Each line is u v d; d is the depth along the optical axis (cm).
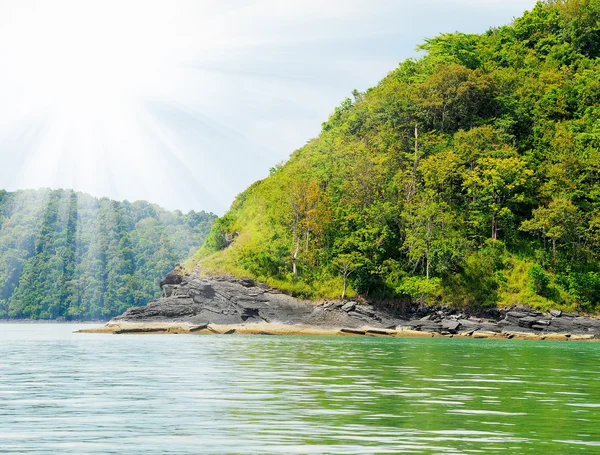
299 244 11319
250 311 10438
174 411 2316
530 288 10375
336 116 14700
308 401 2559
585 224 10956
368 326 10175
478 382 3334
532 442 1834
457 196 11656
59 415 2238
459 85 12656
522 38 16038
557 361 4922
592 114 12738
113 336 9175
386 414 2273
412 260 10825
